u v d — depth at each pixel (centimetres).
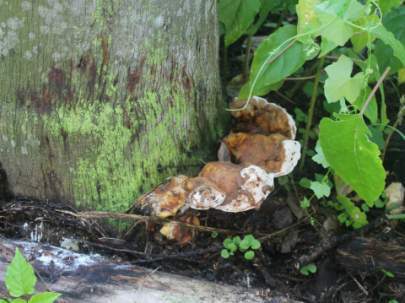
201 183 128
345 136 114
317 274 138
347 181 119
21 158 136
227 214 140
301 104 163
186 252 137
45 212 138
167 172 137
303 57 128
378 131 143
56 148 133
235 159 138
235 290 129
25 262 111
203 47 134
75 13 122
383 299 136
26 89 129
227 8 143
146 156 134
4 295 122
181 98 134
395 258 135
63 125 130
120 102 129
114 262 131
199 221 139
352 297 137
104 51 125
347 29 113
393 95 162
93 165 134
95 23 122
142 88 129
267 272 137
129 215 132
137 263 135
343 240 139
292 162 134
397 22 138
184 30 128
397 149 153
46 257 130
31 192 139
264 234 141
